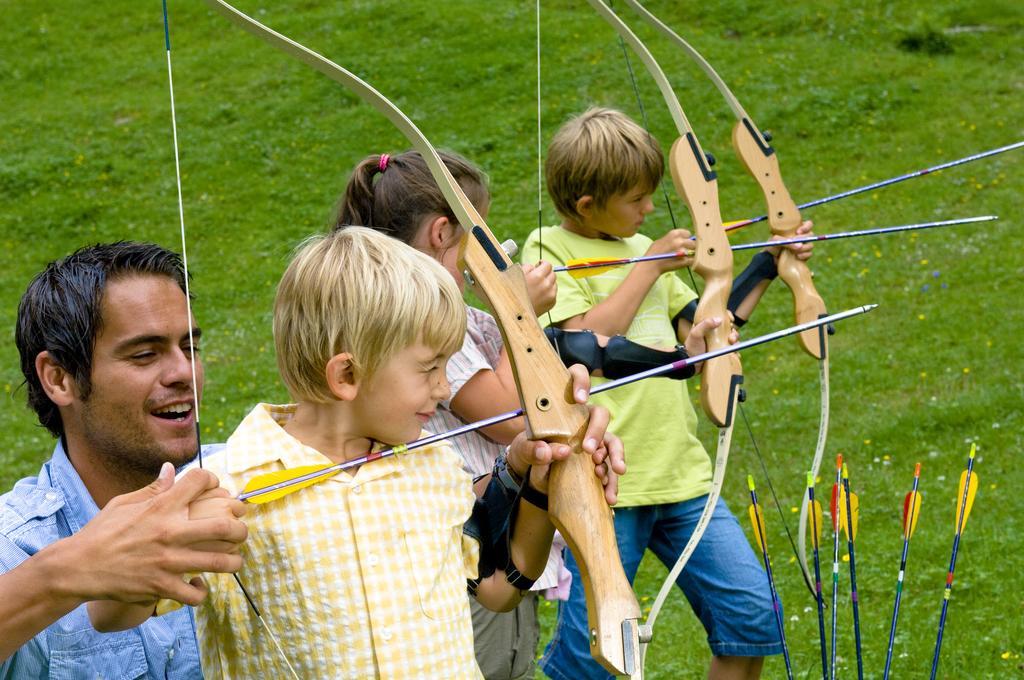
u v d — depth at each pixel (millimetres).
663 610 6562
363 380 2438
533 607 3865
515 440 2719
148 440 2713
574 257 4438
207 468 2461
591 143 4270
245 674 2428
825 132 16031
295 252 2688
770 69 17828
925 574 6559
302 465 2451
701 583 4402
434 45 20156
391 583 2420
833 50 18469
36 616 2041
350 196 3656
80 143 18719
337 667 2369
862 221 13352
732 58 18359
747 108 16719
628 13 20422
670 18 20234
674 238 4207
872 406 9492
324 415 2512
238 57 21250
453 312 2477
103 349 2652
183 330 2738
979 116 15883
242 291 14234
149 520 2053
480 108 17922
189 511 2111
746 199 14602
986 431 8703
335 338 2381
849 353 10539
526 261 4488
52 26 23562
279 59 20922
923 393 9586
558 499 2547
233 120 19031
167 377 2705
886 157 15094
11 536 2648
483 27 20641
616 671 2416
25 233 16469
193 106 19609
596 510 2535
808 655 5715
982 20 19141
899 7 19625
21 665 2566
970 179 14070
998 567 6578
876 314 11281
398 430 2482
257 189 16828
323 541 2393
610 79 18078
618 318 4172
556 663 4418
